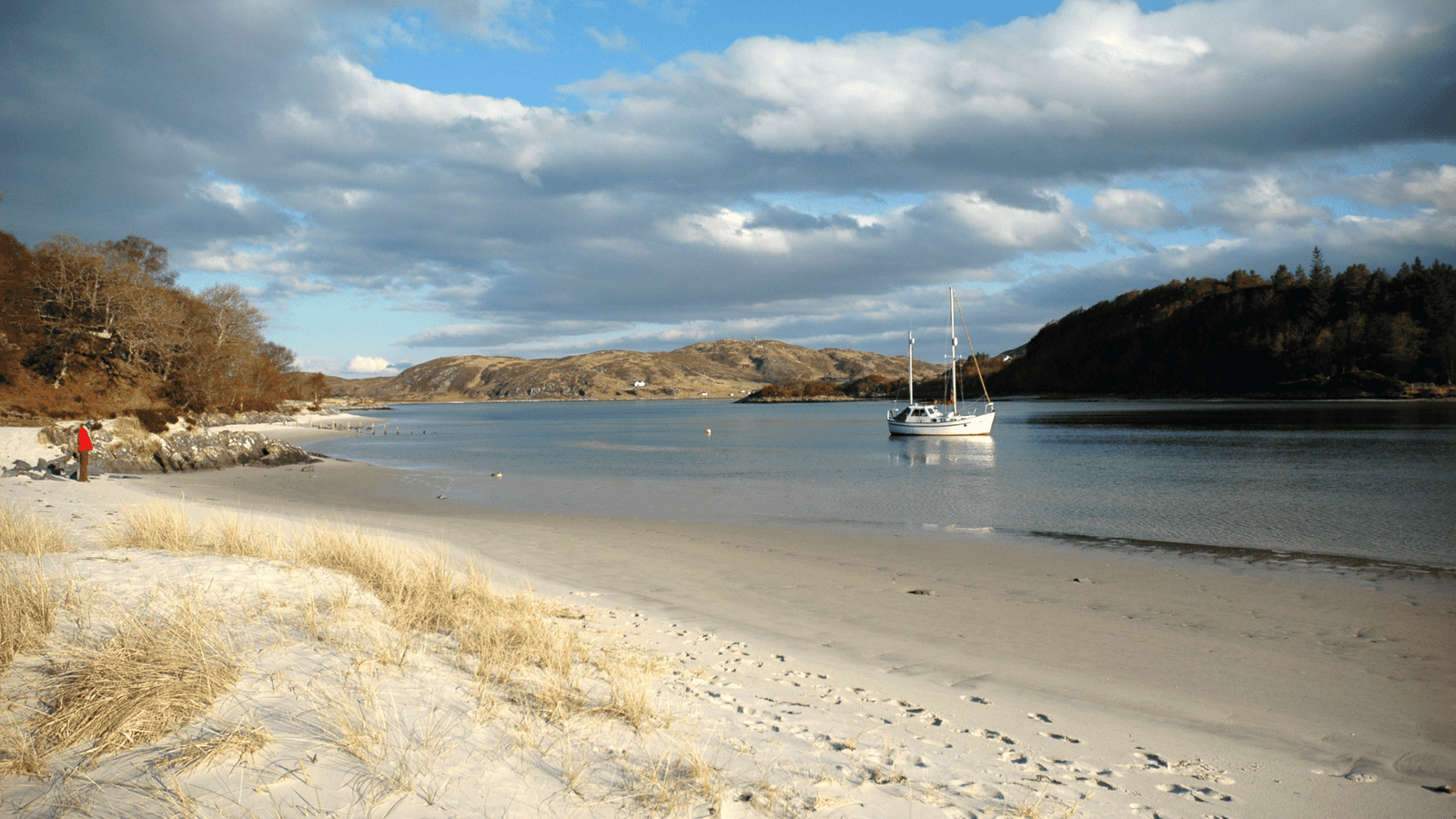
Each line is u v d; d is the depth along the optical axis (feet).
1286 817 15.28
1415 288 527.40
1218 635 30.83
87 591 24.07
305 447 205.67
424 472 119.24
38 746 13.28
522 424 391.86
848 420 401.49
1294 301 588.91
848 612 34.68
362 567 33.17
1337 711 22.45
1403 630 31.71
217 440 138.41
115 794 11.85
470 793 12.74
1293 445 163.02
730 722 18.60
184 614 20.31
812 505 78.33
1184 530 60.80
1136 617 33.83
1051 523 64.69
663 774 14.35
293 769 13.03
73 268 243.19
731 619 33.17
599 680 20.93
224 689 16.35
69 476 91.66
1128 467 119.75
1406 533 58.34
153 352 265.95
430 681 18.45
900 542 54.90
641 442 218.59
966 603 36.40
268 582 28.78
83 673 16.06
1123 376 642.63
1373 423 247.91
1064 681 25.08
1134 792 16.08
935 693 23.38
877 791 14.56
